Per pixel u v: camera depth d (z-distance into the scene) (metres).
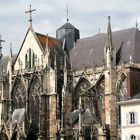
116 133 148.75
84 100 159.50
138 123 131.88
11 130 159.75
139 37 162.25
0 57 188.62
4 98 168.00
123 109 136.00
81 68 164.12
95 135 147.25
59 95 159.25
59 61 165.62
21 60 169.38
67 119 151.62
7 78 169.88
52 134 154.00
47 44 161.25
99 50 166.25
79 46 174.38
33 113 162.12
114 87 152.38
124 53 158.75
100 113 156.38
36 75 162.75
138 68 155.00
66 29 178.75
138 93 149.75
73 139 148.75
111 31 157.25
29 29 168.75
